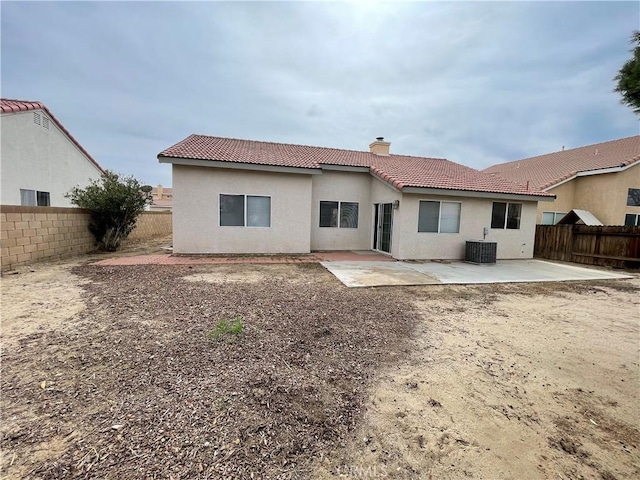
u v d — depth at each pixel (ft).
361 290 22.36
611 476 6.55
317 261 34.24
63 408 8.09
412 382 10.15
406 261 36.11
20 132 37.24
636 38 17.63
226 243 36.68
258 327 14.33
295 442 7.23
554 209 55.88
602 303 20.77
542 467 6.77
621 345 13.60
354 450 7.09
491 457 7.02
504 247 41.70
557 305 20.13
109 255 35.58
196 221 35.60
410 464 6.75
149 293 19.58
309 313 16.67
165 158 33.06
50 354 11.10
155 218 61.57
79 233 35.76
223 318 15.38
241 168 35.37
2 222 25.23
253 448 6.97
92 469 6.18
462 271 31.24
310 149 48.91
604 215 52.13
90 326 13.82
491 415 8.56
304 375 10.30
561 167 61.72
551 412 8.78
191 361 10.88
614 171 50.34
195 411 8.14
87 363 10.52
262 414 8.16
